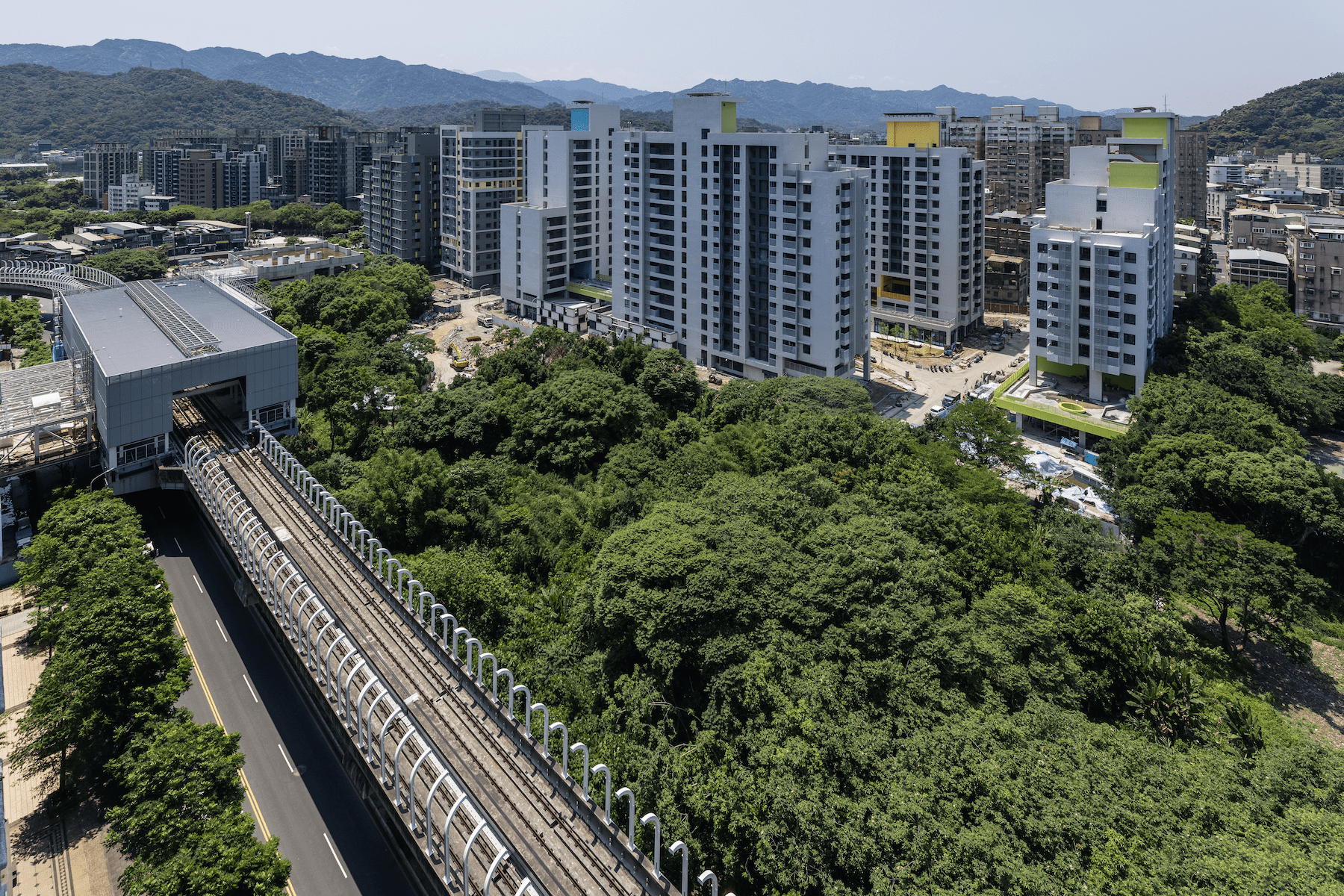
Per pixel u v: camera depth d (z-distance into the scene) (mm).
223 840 57000
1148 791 57875
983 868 50625
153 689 72625
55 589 86188
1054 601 87938
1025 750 60688
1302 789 60562
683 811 60500
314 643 71375
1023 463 130125
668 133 186875
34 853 68250
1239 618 99312
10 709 83438
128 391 110625
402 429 137750
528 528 108250
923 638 72375
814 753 59406
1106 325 157500
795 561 81562
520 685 73375
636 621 73938
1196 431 132375
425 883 63500
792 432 124375
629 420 134875
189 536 116750
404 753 62219
